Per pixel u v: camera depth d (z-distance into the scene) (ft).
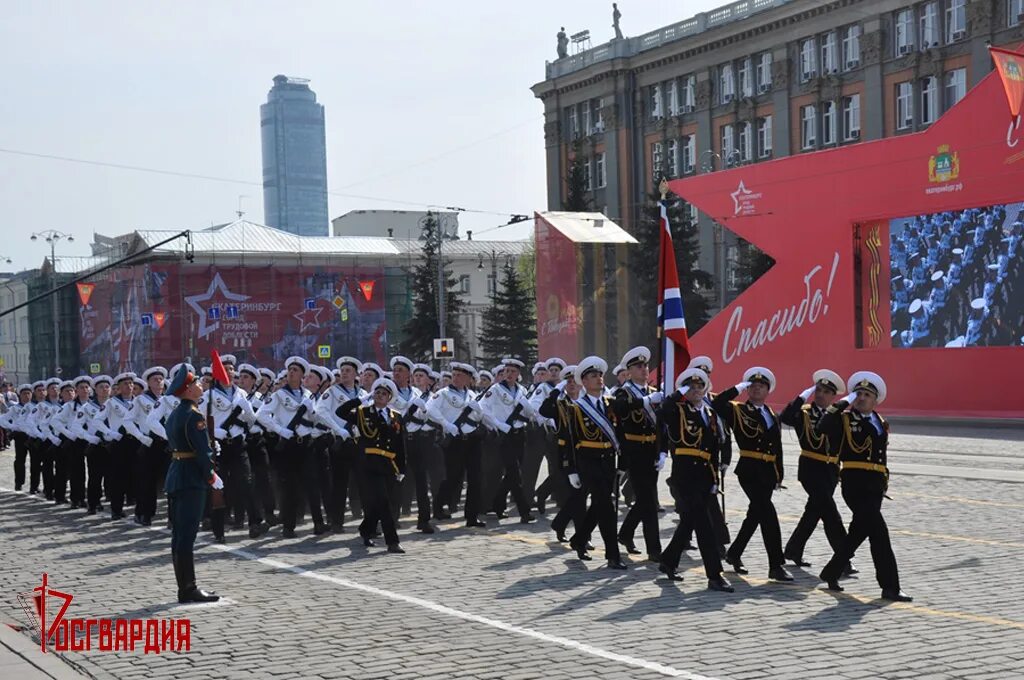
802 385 126.00
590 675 25.12
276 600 34.78
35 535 52.95
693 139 209.15
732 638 28.32
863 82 174.09
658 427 36.68
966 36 157.89
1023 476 61.98
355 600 34.42
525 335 210.18
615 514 39.32
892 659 25.93
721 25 198.29
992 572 36.29
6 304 334.65
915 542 42.47
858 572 37.19
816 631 28.91
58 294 267.39
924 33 164.86
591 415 39.32
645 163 220.64
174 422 35.01
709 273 187.83
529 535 47.78
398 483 51.75
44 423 69.82
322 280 229.04
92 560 44.45
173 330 211.20
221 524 48.47
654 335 118.21
